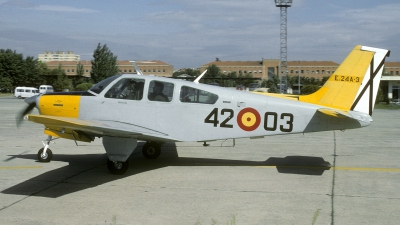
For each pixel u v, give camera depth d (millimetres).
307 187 6617
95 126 6484
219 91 7918
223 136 7883
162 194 6195
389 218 5109
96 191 6355
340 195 6141
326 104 8016
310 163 8688
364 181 7031
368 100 7902
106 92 8023
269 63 114562
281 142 12117
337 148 10922
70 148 10508
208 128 7887
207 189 6488
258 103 7809
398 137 13523
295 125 7750
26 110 8625
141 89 7965
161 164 8523
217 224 4895
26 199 5906
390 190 6434
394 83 50312
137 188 6543
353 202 5781
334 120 7680
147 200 5875
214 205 5645
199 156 9523
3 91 71000
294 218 5109
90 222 4949
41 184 6762
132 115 7930
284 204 5688
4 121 18516
